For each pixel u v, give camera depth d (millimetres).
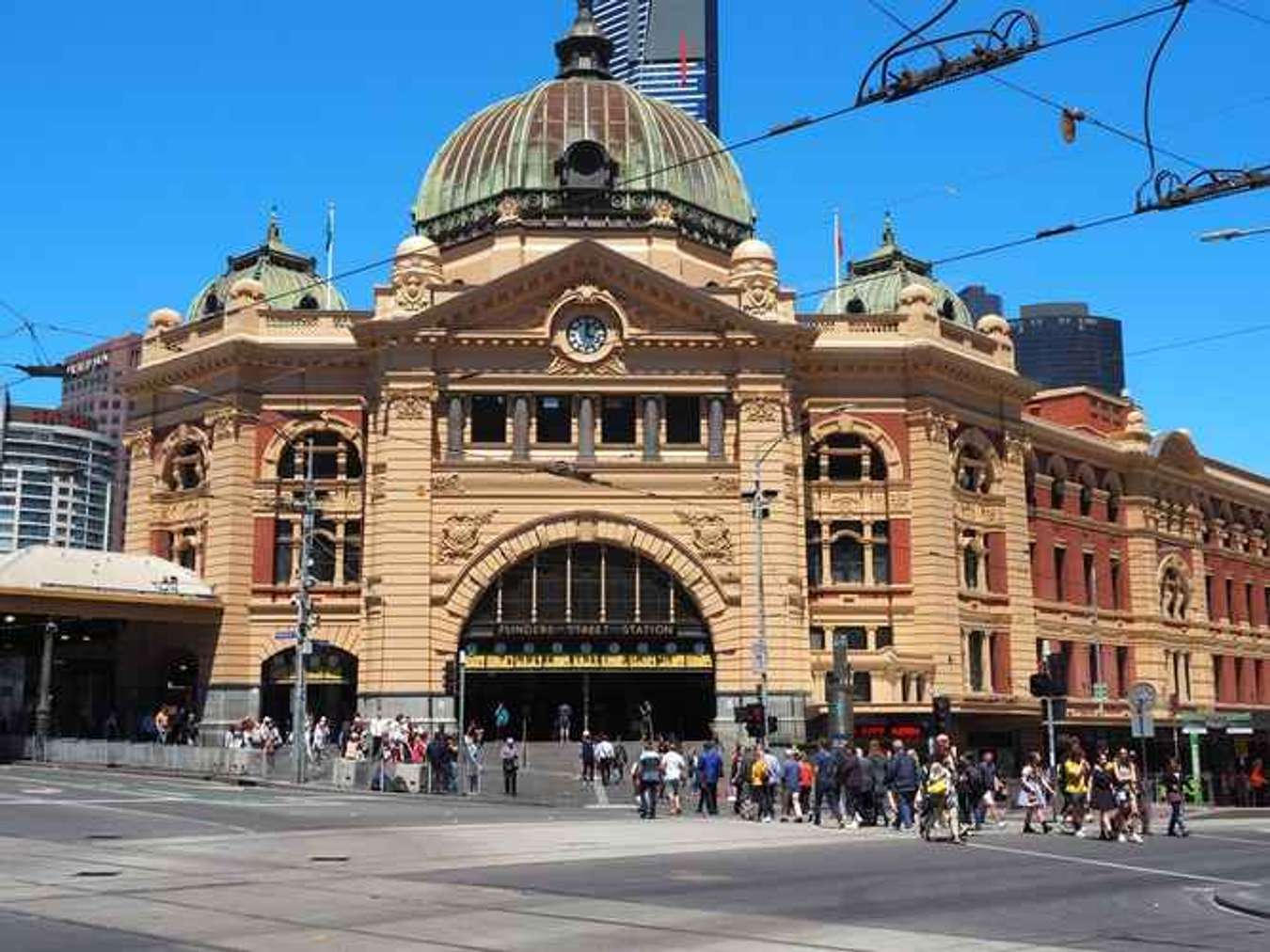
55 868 22469
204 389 64625
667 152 69000
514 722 63500
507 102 72125
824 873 24625
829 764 38125
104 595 58188
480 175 68688
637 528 59250
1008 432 69188
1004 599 67000
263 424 63250
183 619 60375
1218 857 30500
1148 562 80375
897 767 36906
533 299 60688
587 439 59906
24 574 57312
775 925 17562
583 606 59625
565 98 69812
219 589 61719
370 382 62406
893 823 38844
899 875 24516
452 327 60125
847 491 63969
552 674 60656
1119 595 79562
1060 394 82750
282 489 62812
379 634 58062
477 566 58625
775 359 60688
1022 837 35594
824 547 63594
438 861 25281
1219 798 68812
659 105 72562
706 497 59531
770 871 24797
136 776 49906
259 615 61906
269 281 69125
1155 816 50531
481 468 59281
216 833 29219
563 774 53562
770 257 62344
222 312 65312
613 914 18328
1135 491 81125
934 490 63625
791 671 58281
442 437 59906
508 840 29375
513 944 15812
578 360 60250
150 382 66625
